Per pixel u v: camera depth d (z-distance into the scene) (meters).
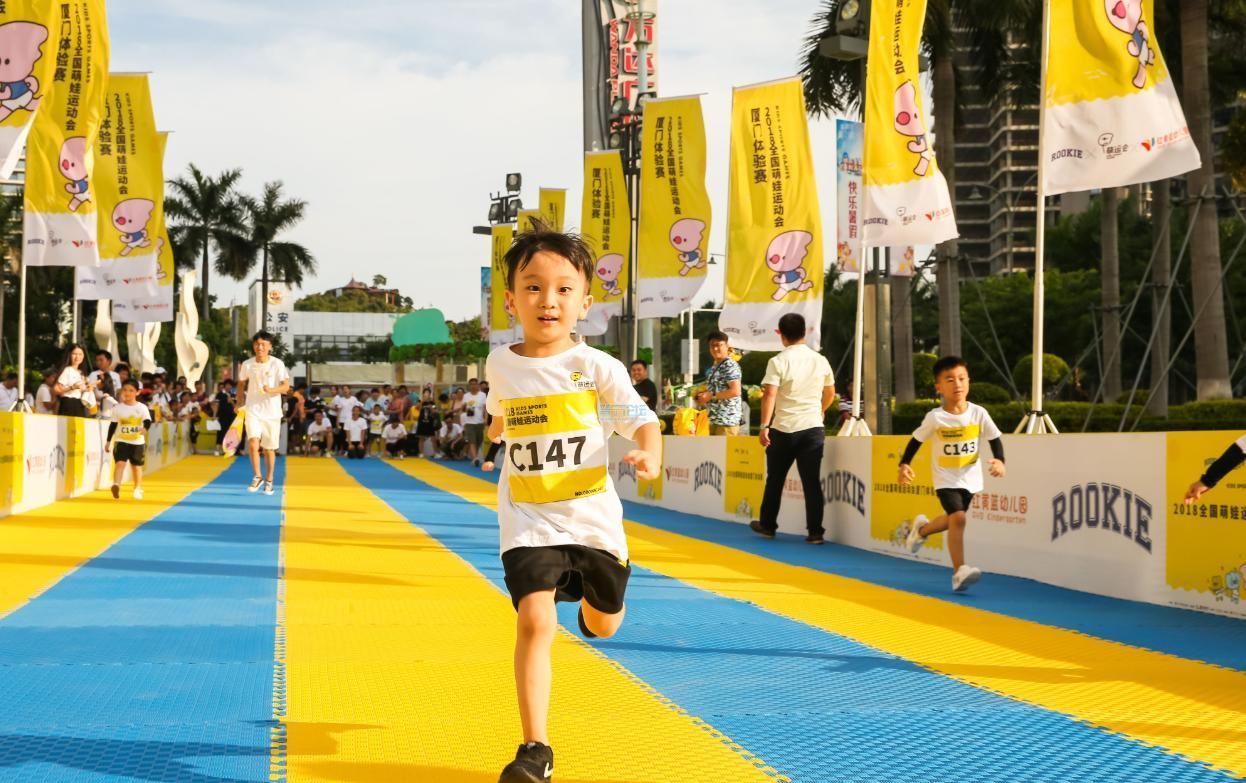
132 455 15.12
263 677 5.09
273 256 72.50
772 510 12.34
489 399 3.95
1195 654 5.98
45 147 14.49
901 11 12.06
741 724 4.43
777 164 15.06
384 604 7.26
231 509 14.20
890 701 4.84
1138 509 8.00
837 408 33.75
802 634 6.51
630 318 24.77
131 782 3.55
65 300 73.88
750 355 69.31
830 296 73.50
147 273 19.09
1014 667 5.61
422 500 16.73
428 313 70.00
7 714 4.35
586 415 3.76
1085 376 62.25
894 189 12.13
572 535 3.68
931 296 71.31
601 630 4.03
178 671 5.18
